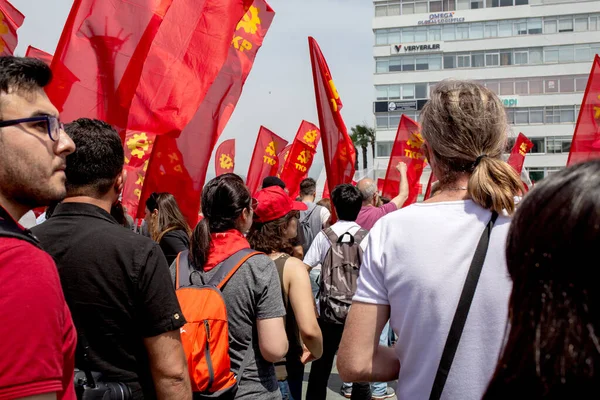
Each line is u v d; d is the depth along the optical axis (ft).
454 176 5.94
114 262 6.48
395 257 5.70
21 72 5.05
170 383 6.57
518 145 37.52
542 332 2.80
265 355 8.63
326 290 13.70
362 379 5.94
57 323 4.47
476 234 5.50
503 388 2.91
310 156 34.32
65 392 4.94
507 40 167.94
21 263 4.37
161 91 12.64
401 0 173.88
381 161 172.86
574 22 164.66
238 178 9.43
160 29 12.61
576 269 2.74
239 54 14.98
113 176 7.12
